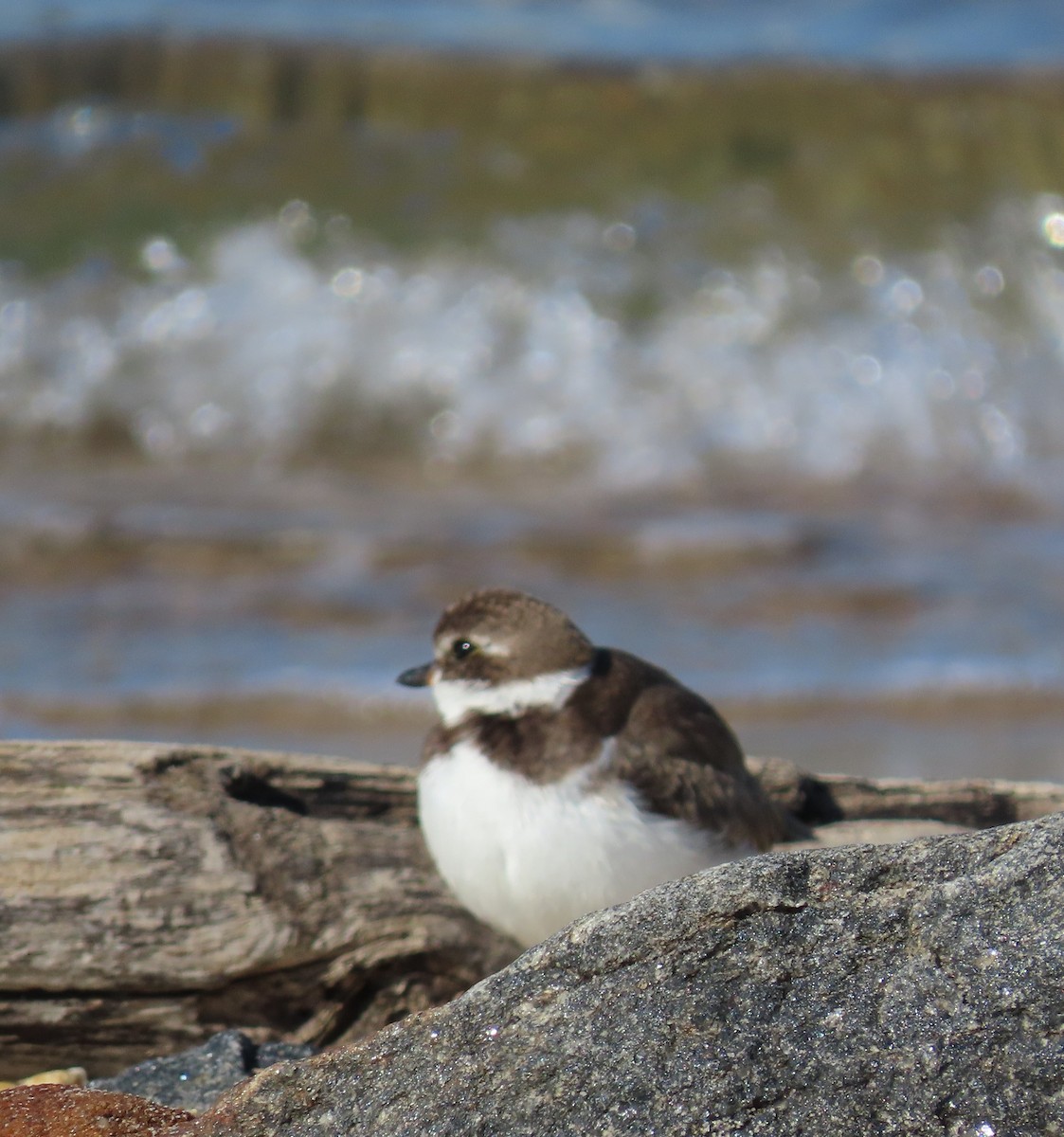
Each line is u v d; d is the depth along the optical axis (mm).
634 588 13625
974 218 20250
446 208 19938
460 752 6297
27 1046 5973
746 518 15477
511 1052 3959
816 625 12758
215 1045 5383
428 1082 3967
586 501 16438
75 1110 4254
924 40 26719
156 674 11477
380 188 20203
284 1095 4059
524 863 6074
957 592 13539
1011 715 11094
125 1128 4207
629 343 18766
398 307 18922
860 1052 3775
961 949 3842
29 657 11750
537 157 20641
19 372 18500
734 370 18609
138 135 20766
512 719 6309
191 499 16016
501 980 4102
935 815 7805
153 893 5996
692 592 13547
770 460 18000
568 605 13117
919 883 4004
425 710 11094
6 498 15711
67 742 6387
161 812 6180
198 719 10766
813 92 21297
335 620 12797
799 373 18656
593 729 6246
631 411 18281
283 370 18594
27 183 20188
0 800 6102
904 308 19359
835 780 7801
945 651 12156
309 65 21359
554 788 6113
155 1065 5297
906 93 21312
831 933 3961
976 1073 3686
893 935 3934
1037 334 19328
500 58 21750
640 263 19453
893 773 9859
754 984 3926
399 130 21047
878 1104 3697
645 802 6156
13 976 5844
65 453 18156
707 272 19422
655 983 3973
